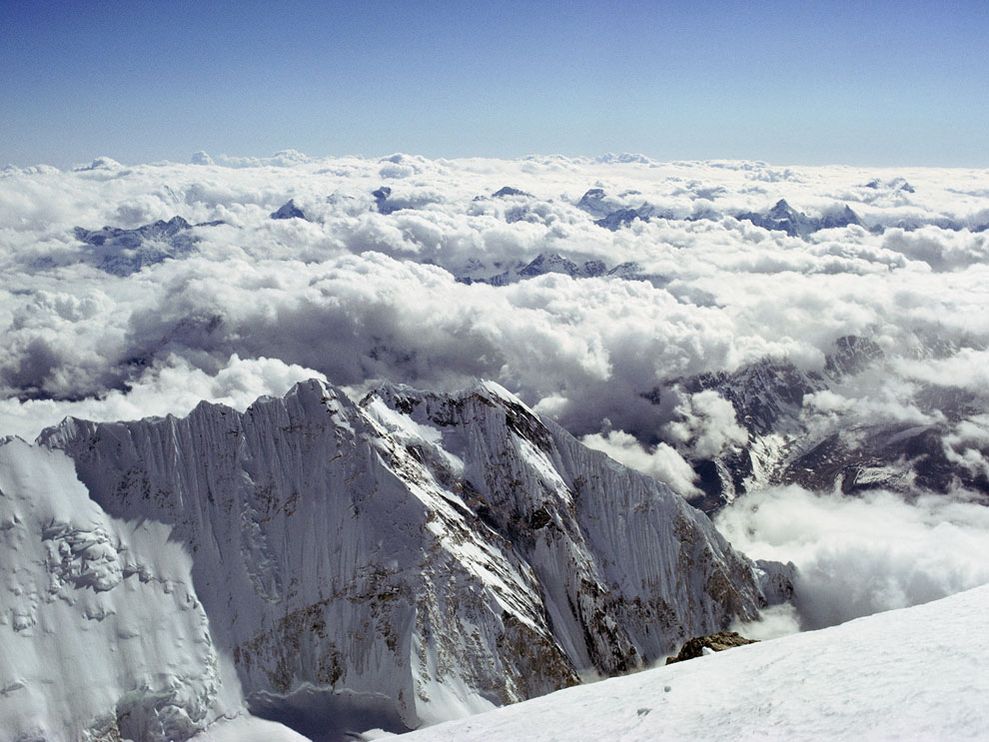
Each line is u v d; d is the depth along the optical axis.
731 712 38.56
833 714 33.78
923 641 39.88
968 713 29.50
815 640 47.34
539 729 46.09
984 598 46.53
